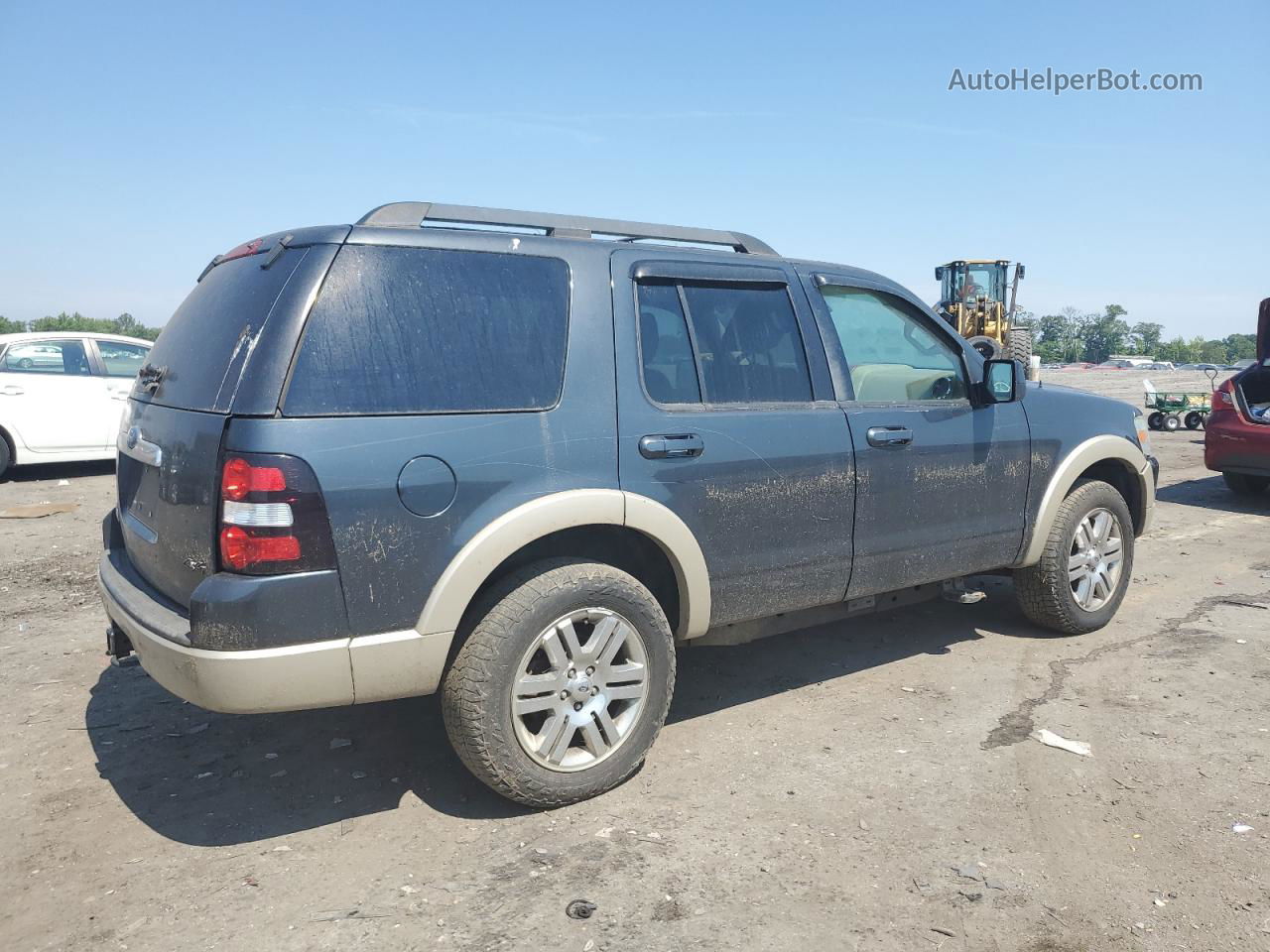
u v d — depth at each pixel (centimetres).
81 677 465
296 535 276
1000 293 2175
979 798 333
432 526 297
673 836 310
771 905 271
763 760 366
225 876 291
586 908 270
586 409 330
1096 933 257
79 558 710
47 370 1059
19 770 364
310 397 283
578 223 367
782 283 400
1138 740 379
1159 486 1075
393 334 301
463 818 325
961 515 444
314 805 335
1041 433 477
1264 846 299
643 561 370
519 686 312
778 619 408
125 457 364
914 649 498
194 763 370
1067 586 496
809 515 387
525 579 318
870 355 427
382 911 271
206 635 274
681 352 362
